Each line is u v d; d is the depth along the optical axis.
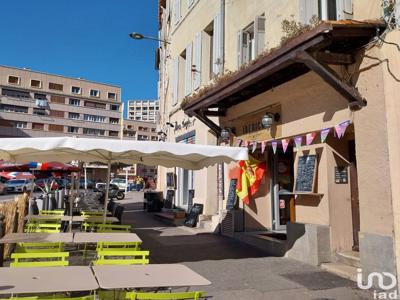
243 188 10.62
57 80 84.31
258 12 11.02
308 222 8.13
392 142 6.07
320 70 6.55
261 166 10.89
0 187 33.66
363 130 6.59
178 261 8.23
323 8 8.34
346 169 7.83
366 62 6.55
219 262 8.09
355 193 7.76
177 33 18.39
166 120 20.44
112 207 12.93
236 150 7.34
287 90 9.01
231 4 12.79
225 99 10.80
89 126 87.62
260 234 10.38
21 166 13.38
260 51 10.73
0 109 76.56
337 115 7.42
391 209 6.02
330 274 7.00
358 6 6.88
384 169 6.16
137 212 20.25
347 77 6.93
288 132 8.92
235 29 12.37
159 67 25.44
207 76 14.86
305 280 6.66
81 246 8.38
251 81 8.10
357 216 7.69
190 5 16.62
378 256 6.14
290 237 8.41
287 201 11.28
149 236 11.66
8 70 78.56
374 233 6.27
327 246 7.57
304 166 8.21
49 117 82.25
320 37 6.08
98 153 8.43
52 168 13.38
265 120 9.36
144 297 3.39
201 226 13.34
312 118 8.15
